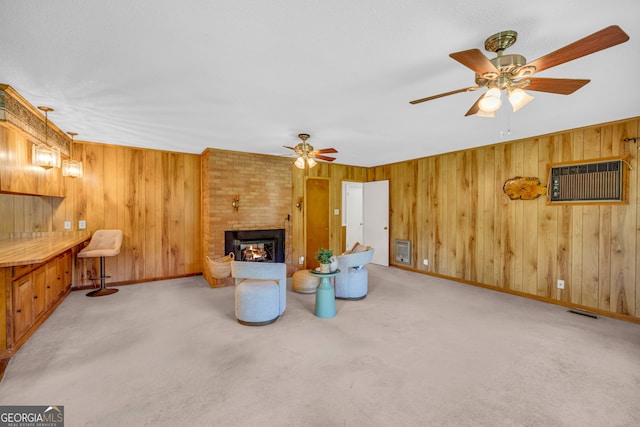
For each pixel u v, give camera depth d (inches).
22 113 105.9
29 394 77.6
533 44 71.6
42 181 131.6
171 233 197.9
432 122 132.6
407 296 164.7
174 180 198.5
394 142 172.6
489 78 68.2
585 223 141.6
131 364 92.4
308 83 92.3
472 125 137.3
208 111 117.3
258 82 91.5
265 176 203.8
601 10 58.5
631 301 128.1
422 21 62.4
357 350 101.5
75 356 97.0
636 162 126.3
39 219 157.2
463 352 100.5
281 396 77.2
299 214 225.0
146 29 65.1
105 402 74.7
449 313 137.7
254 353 99.2
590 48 54.4
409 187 232.8
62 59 77.8
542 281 156.9
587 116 124.7
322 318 130.6
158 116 123.6
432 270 215.0
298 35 67.3
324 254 135.4
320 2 56.3
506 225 172.2
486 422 68.3
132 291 170.6
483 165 183.3
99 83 92.0
